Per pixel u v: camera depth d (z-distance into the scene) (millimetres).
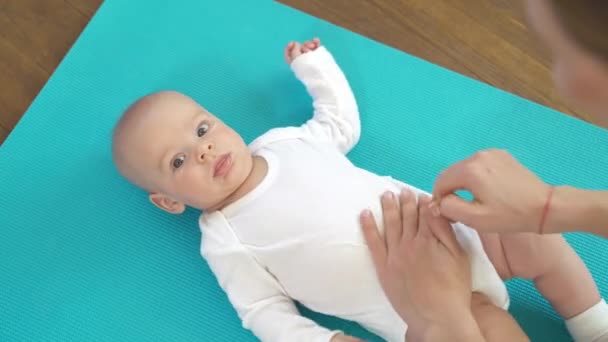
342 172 1048
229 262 1040
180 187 1036
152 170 1043
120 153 1062
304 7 1467
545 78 1373
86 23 1452
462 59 1410
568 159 1229
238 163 1040
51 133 1285
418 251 898
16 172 1253
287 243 1002
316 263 987
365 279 965
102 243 1200
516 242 953
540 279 983
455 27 1439
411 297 877
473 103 1289
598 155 1229
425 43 1429
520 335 882
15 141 1277
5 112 1377
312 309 1066
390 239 941
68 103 1309
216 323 1135
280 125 1287
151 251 1195
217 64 1339
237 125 1287
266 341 1015
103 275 1174
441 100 1295
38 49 1432
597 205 693
